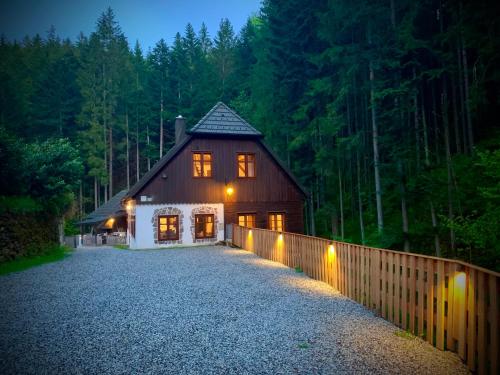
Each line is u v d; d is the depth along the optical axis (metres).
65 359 4.87
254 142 23.67
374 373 4.41
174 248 20.44
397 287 6.40
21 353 5.09
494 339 4.28
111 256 17.03
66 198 20.75
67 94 51.72
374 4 16.25
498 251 10.15
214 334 5.79
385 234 15.44
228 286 9.48
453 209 14.10
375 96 15.36
